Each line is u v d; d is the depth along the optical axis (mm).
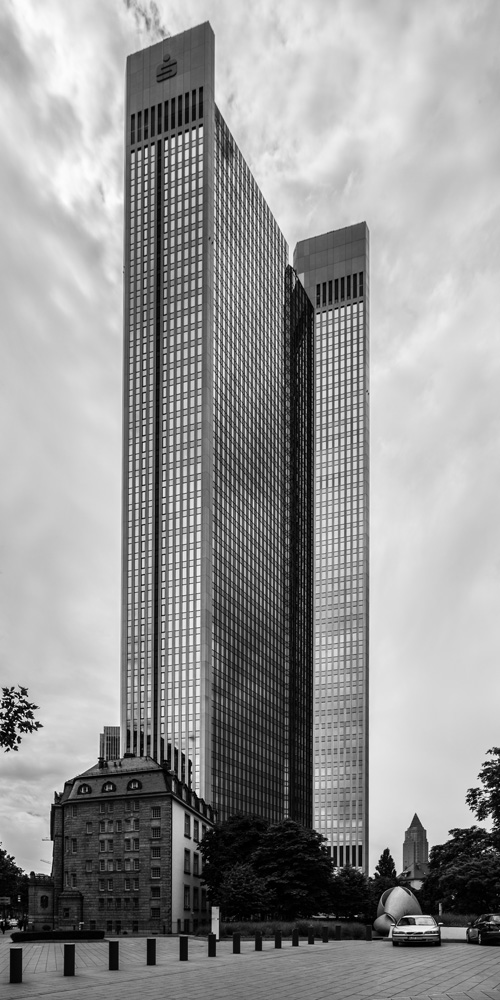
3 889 137500
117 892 112875
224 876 99000
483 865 101812
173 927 109688
